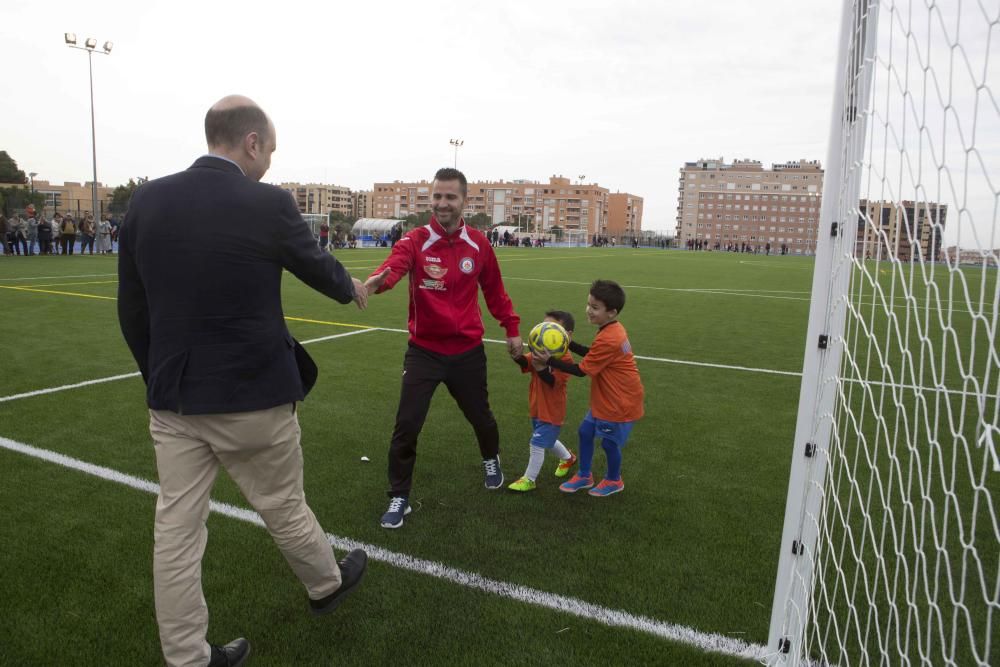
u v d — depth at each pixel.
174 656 1.97
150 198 1.92
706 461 4.23
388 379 6.14
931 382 6.36
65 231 23.16
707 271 25.66
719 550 3.07
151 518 3.26
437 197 3.15
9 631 2.38
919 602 2.65
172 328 1.91
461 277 3.25
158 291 1.92
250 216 1.92
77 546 2.98
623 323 10.20
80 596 2.60
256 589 2.67
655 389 6.05
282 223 1.97
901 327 8.66
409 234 3.23
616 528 3.27
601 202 149.50
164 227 1.89
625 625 2.47
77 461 3.95
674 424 5.00
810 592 2.27
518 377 6.34
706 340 8.77
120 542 3.02
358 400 5.43
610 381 3.46
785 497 3.69
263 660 2.25
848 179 1.98
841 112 1.99
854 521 3.38
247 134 2.02
